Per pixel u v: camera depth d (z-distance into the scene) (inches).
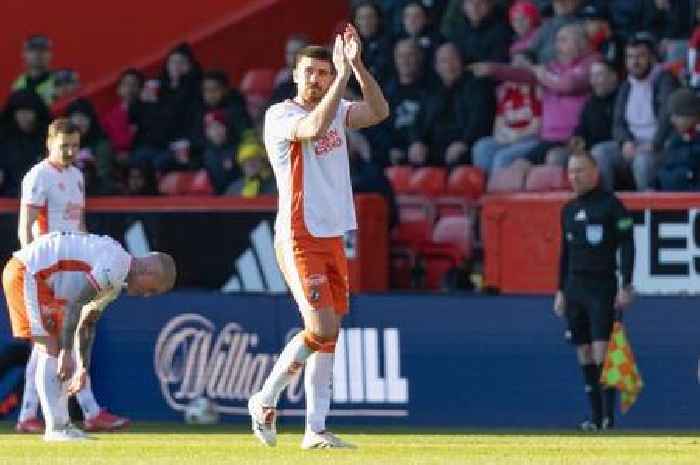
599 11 2613.2
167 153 2733.8
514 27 2659.9
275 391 1464.1
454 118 2613.2
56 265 1555.1
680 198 2266.2
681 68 2524.6
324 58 1438.2
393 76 2674.7
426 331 2038.6
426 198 2549.2
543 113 2571.4
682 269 2268.7
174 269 1494.8
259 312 2065.7
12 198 2529.5
